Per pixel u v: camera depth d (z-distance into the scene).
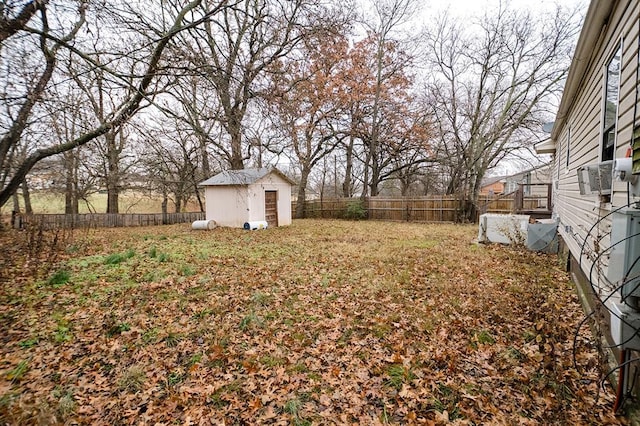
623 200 3.02
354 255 8.13
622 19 3.24
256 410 2.61
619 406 2.44
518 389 2.78
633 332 2.08
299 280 5.93
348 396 2.76
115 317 4.26
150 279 5.84
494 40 16.03
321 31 8.42
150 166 16.88
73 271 6.29
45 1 4.77
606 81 3.95
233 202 14.03
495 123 18.23
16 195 14.59
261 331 3.94
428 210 17.83
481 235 9.98
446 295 5.06
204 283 5.68
